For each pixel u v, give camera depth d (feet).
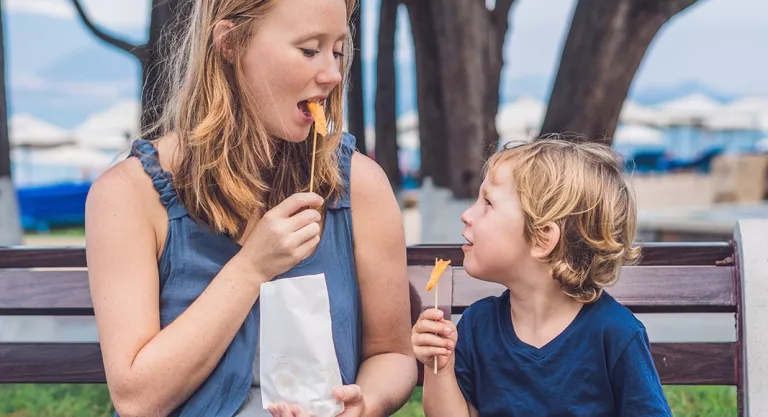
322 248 7.12
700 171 82.02
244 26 6.54
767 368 7.86
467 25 22.15
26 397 14.43
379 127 25.80
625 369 6.74
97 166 77.77
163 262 6.91
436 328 6.77
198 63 6.79
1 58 21.91
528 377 6.98
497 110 23.16
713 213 44.19
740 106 91.66
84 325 21.11
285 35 6.49
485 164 7.47
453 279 8.40
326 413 6.36
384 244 7.38
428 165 25.25
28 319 20.07
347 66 7.18
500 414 7.09
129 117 77.77
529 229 6.87
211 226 6.89
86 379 8.50
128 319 6.56
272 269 6.45
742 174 63.93
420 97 24.99
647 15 19.36
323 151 7.10
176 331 6.41
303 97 6.61
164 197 6.86
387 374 7.23
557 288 7.04
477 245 7.10
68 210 63.21
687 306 8.20
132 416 6.43
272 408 6.31
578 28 19.93
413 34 24.47
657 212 45.19
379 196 7.39
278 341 6.35
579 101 19.89
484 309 7.43
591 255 6.88
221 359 6.78
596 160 7.02
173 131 7.25
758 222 8.25
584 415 6.86
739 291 8.13
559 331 7.02
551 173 6.85
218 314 6.41
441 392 7.09
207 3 6.72
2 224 22.13
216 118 6.70
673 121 88.79
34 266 8.61
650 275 8.27
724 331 18.63
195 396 6.74
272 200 7.13
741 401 8.10
